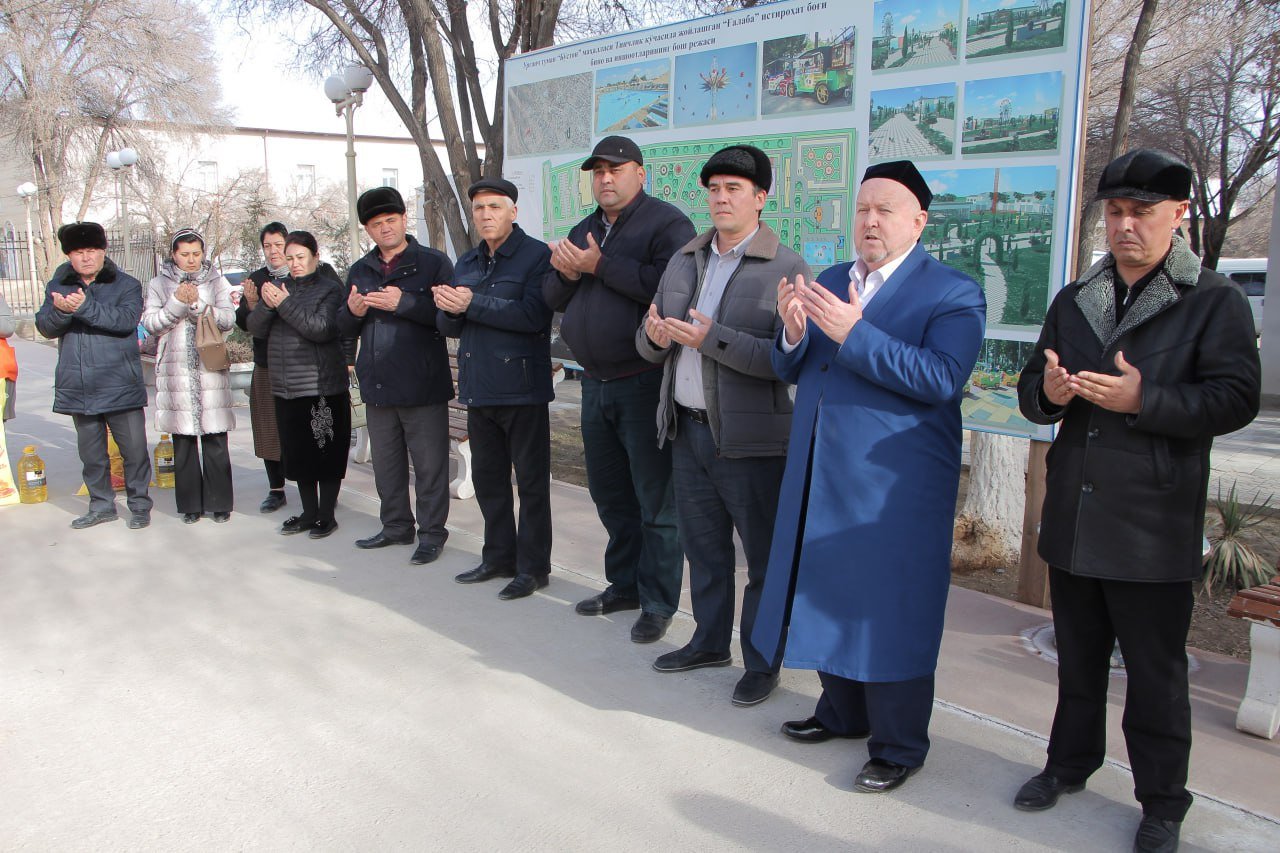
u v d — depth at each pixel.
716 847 2.51
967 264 3.94
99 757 2.99
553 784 2.81
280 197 31.81
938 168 3.96
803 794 2.75
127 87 23.08
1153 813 2.45
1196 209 17.92
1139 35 5.73
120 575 4.68
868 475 2.63
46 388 10.93
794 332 2.72
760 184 3.21
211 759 2.97
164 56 23.14
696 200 4.93
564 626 4.02
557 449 7.84
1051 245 3.70
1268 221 25.34
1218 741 3.00
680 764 2.92
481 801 2.73
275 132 34.53
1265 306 12.11
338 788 2.80
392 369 4.65
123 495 6.31
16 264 24.77
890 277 2.71
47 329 5.27
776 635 2.83
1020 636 3.83
